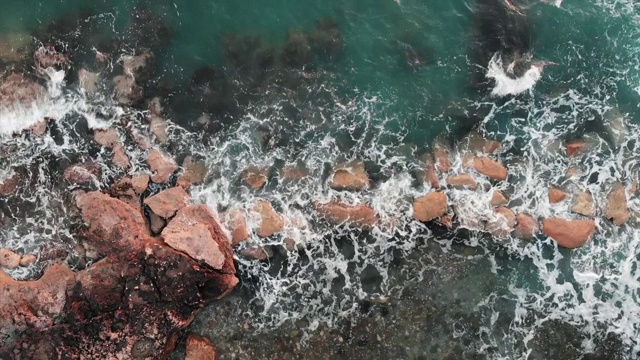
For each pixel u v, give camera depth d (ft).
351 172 40.37
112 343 35.55
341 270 39.14
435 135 41.16
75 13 41.86
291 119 41.42
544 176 40.52
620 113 41.52
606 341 38.40
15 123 40.32
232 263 37.76
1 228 39.27
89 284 35.78
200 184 40.16
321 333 38.37
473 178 40.19
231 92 41.65
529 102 41.65
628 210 39.83
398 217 39.52
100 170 40.09
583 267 39.24
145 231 37.91
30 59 41.04
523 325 38.60
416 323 38.58
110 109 41.01
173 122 41.16
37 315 35.29
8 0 41.68
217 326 38.24
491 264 39.27
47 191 39.86
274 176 40.47
